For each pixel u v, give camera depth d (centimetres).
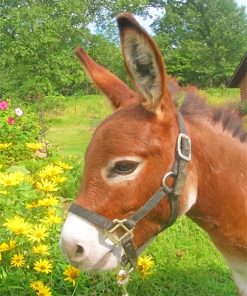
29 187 153
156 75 85
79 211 85
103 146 86
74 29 860
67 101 908
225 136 98
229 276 172
